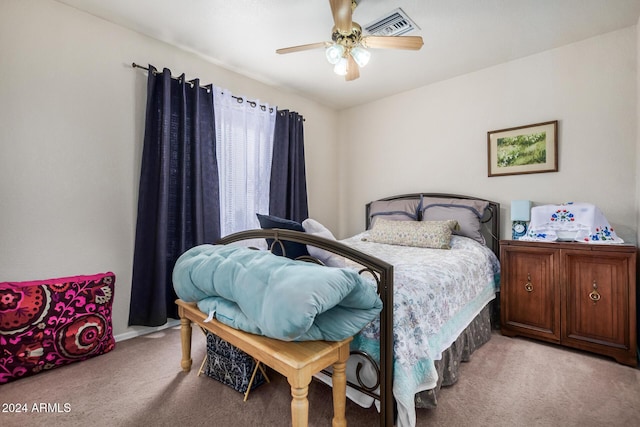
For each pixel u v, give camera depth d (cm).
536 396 160
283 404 154
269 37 247
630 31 232
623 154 235
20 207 193
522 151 280
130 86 237
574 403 154
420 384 135
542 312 225
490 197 302
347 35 199
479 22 227
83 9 213
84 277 208
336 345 122
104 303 210
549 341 223
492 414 146
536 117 274
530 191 278
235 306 141
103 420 142
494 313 262
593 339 204
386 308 128
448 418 143
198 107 262
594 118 247
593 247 204
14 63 190
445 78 326
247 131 311
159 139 240
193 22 228
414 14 217
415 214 321
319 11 215
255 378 166
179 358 202
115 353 209
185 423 141
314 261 162
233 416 145
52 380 175
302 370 109
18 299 178
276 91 350
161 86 242
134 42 239
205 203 271
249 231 185
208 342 179
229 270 138
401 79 328
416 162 355
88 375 180
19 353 174
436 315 156
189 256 172
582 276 209
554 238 233
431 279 166
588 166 249
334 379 126
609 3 205
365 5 207
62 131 207
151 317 236
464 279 198
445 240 258
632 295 192
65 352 189
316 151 400
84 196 216
